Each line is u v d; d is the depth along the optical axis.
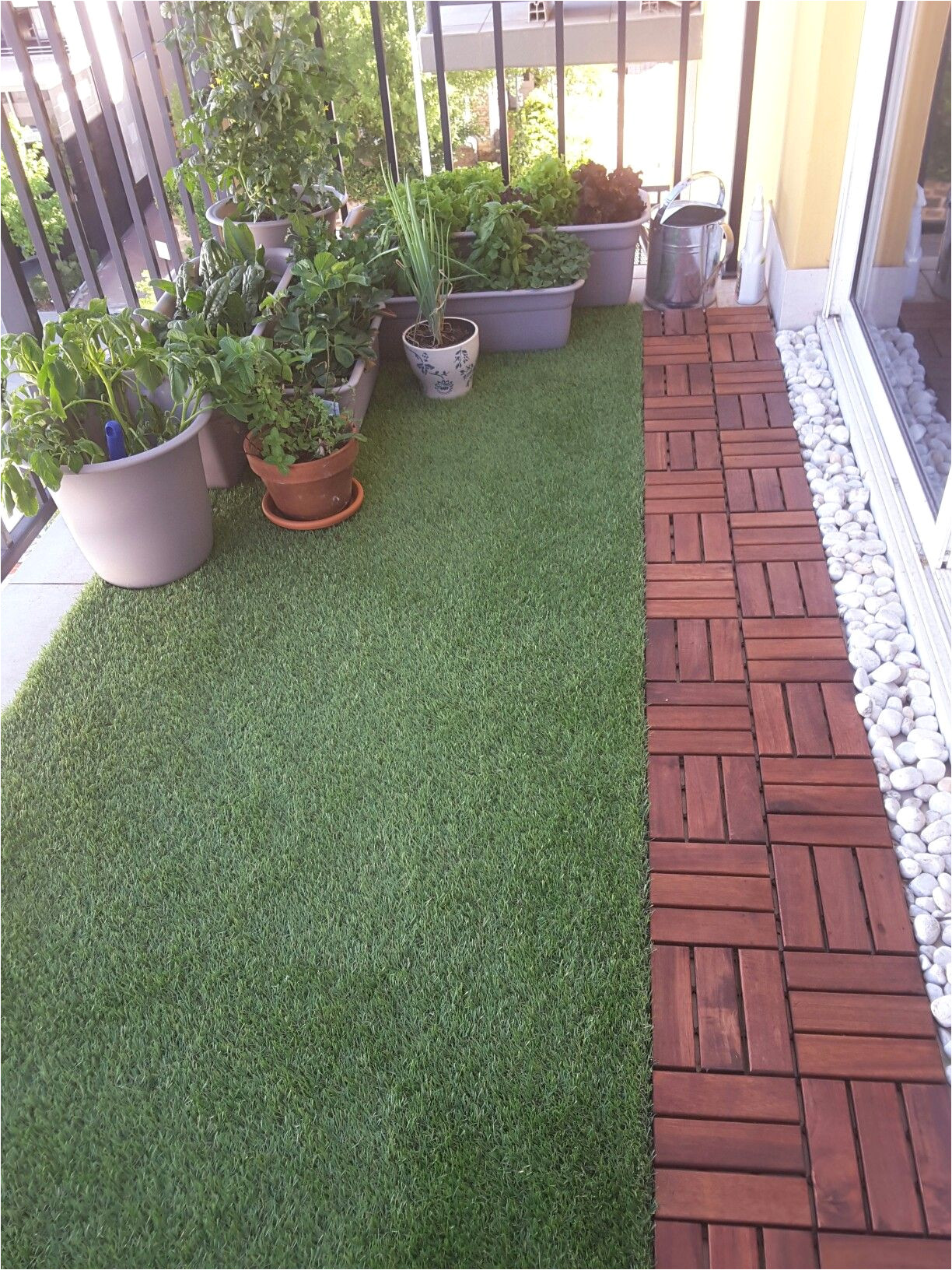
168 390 2.80
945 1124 1.58
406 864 2.02
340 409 3.16
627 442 3.30
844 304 3.66
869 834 2.01
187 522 2.77
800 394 3.46
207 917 1.96
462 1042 1.72
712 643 2.49
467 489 3.13
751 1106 1.61
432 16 4.13
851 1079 1.64
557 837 2.04
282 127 3.69
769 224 4.28
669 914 1.89
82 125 3.19
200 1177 1.59
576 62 6.69
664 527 2.90
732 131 5.21
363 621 2.65
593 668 2.44
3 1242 1.54
